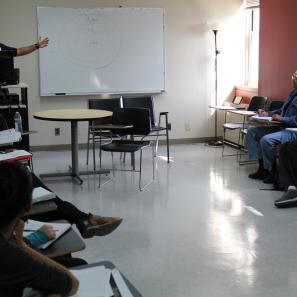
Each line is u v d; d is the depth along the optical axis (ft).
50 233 5.89
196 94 24.64
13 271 4.02
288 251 10.50
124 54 23.25
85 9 22.39
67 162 20.20
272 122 16.81
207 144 24.41
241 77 24.99
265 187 15.98
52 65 22.43
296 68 19.08
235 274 9.39
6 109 18.15
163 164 19.69
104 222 8.11
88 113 16.98
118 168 18.90
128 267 9.75
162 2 23.39
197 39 24.14
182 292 8.67
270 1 20.57
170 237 11.39
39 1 21.83
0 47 17.39
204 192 15.38
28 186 4.23
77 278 4.84
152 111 20.70
